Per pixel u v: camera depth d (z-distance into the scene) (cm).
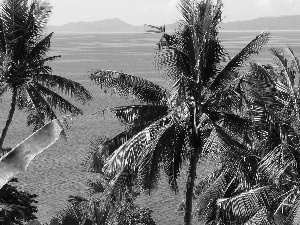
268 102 1503
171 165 1739
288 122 1509
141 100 1848
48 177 3919
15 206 1280
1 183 300
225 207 1577
